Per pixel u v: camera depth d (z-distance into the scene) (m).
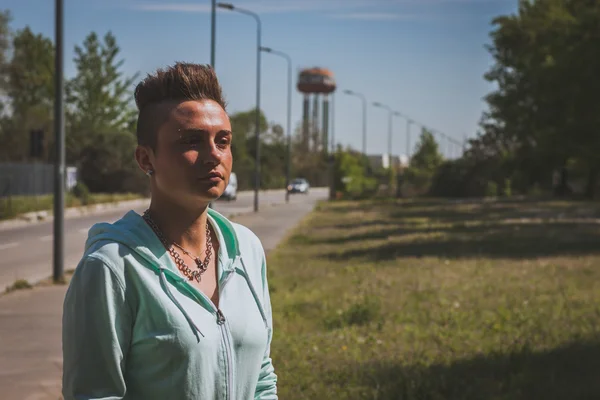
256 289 1.99
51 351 8.45
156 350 1.78
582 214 38.25
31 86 62.41
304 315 11.19
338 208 50.59
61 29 14.29
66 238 24.80
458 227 30.00
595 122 35.66
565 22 36.28
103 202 46.56
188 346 1.79
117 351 1.75
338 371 7.45
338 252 20.94
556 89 35.16
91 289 1.75
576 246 21.16
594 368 7.51
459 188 69.31
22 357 8.13
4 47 46.81
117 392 1.76
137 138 1.93
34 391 6.81
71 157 56.88
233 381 1.86
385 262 18.08
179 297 1.82
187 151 1.85
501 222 32.72
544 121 37.44
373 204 57.16
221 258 1.95
